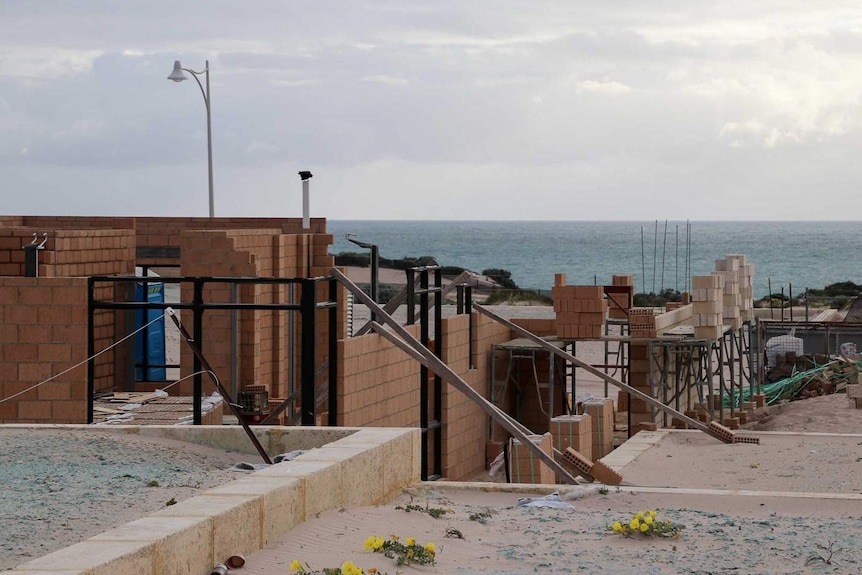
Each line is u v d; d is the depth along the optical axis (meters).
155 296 24.00
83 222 27.64
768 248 172.38
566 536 8.89
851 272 129.25
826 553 8.43
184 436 12.34
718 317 23.17
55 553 6.23
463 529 9.08
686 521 9.80
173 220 27.67
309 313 14.86
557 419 18.52
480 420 22.25
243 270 20.75
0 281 15.54
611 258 159.75
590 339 23.56
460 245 189.25
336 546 7.93
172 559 6.66
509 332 24.67
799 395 29.97
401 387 18.64
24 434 12.10
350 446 10.08
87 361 15.51
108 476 9.97
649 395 23.03
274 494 7.95
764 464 17.02
